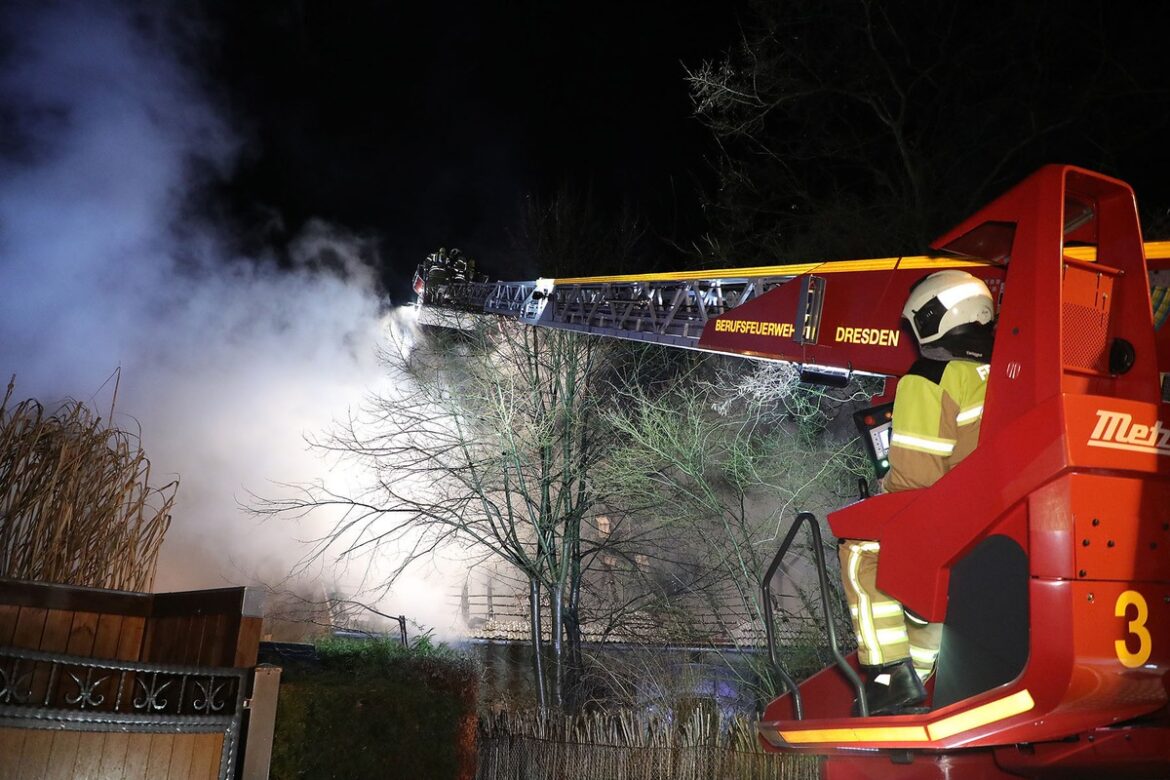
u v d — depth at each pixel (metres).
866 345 6.03
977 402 4.06
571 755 9.77
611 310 10.13
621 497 15.20
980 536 3.69
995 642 3.61
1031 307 3.71
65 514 5.70
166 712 5.14
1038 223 3.78
